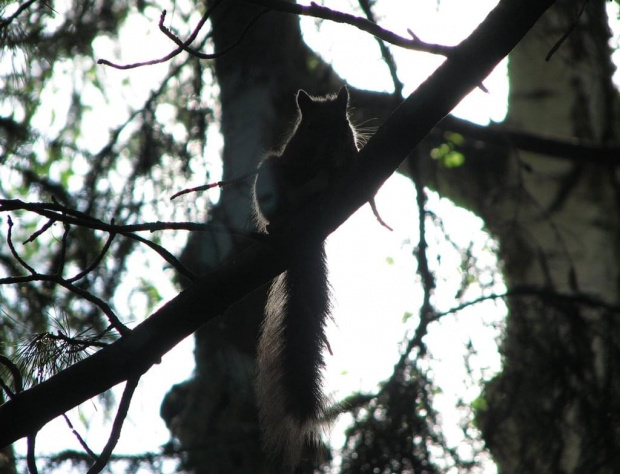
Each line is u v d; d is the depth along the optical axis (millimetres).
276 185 9727
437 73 7059
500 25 6898
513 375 11086
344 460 10070
